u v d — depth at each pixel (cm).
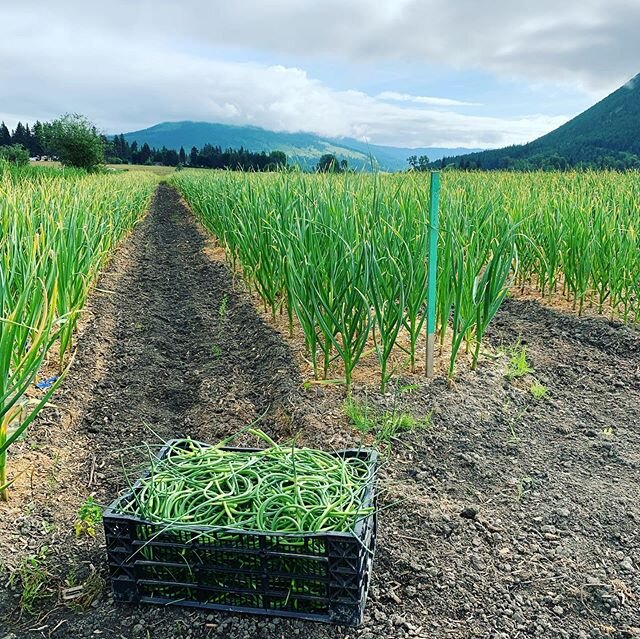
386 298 422
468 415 400
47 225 498
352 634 231
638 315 595
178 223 2020
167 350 623
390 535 286
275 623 237
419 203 532
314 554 227
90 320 659
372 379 441
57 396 447
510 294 747
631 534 288
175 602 244
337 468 261
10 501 316
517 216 726
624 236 613
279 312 644
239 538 230
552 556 272
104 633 236
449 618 239
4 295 318
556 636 230
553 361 523
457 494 321
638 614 240
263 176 902
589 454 368
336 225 465
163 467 269
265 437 282
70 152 4541
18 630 238
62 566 273
